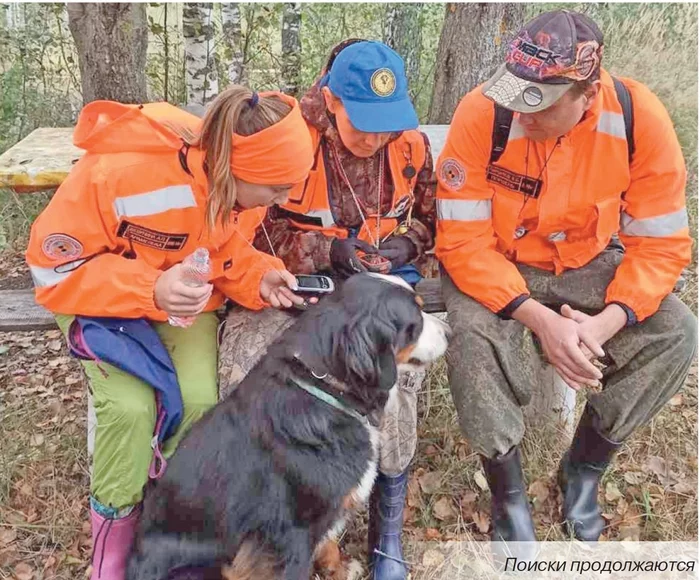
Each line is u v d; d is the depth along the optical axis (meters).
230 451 2.12
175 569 2.15
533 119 2.33
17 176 3.03
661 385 2.55
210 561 2.15
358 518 2.89
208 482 2.11
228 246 2.49
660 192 2.50
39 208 5.12
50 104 6.32
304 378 2.13
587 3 7.35
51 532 2.76
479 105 2.51
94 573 2.41
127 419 2.21
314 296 2.55
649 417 2.63
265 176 2.15
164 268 2.41
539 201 2.55
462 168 2.55
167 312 2.22
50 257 2.21
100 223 2.22
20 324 2.75
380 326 2.10
